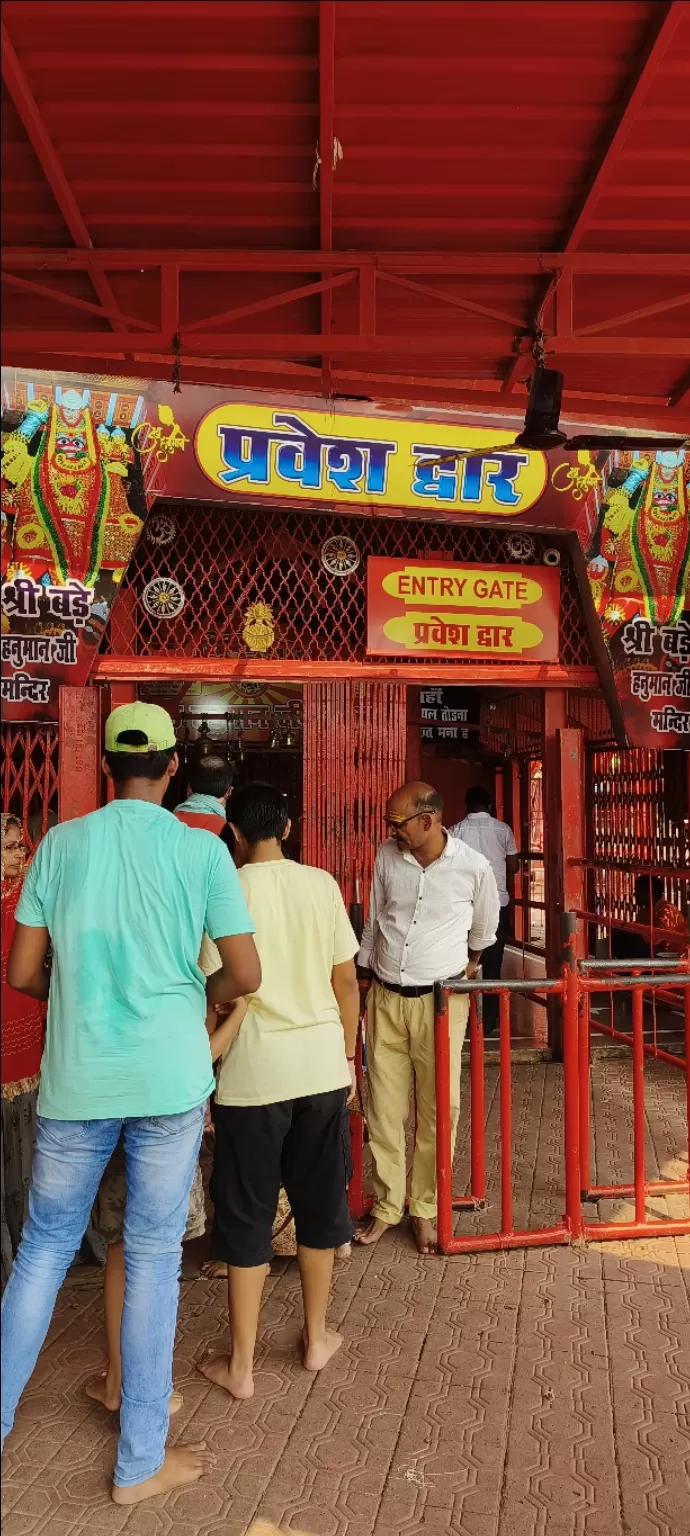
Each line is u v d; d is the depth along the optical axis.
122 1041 2.36
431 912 3.81
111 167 3.60
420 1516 2.37
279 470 5.91
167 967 2.42
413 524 6.52
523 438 4.15
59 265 4.03
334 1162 2.96
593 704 9.41
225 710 10.76
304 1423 2.72
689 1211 4.16
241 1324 2.83
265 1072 2.85
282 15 2.87
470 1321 3.27
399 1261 3.70
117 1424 2.72
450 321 4.89
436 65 3.11
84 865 2.42
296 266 4.06
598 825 8.63
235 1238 2.83
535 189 3.78
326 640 6.33
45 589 5.59
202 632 6.14
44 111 3.28
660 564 6.52
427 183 3.73
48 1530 2.31
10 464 5.52
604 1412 2.79
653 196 3.84
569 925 3.82
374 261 4.04
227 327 4.98
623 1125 5.28
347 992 3.13
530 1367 3.00
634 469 6.41
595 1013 8.02
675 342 4.09
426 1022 3.77
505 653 6.50
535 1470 2.54
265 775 12.78
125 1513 2.37
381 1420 2.74
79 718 5.63
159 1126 2.39
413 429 6.08
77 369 5.58
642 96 3.14
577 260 4.01
